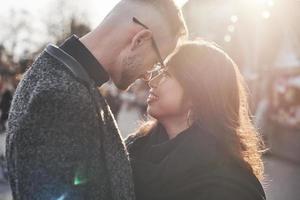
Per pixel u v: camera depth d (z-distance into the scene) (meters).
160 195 2.28
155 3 2.12
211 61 2.44
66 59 2.00
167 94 2.48
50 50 2.02
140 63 2.12
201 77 2.41
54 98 1.92
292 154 14.53
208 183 2.22
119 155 2.07
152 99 2.52
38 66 2.01
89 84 2.00
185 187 2.24
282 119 18.03
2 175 9.43
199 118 2.40
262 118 16.34
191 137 2.36
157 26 2.11
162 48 2.15
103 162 2.03
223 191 2.19
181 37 2.23
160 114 2.52
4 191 8.45
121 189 2.04
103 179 2.02
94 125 1.98
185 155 2.31
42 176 1.89
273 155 14.86
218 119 2.38
